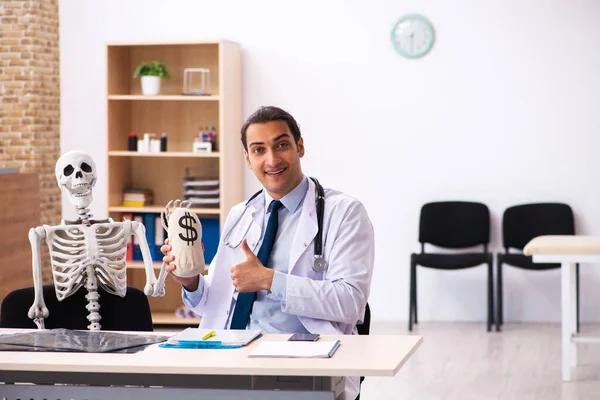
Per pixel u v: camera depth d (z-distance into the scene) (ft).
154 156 27.94
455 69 26.89
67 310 12.37
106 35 28.09
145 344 10.24
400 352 9.68
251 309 11.78
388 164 27.37
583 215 26.61
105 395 9.68
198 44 27.22
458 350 23.36
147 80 26.63
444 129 27.07
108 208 26.81
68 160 12.75
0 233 18.88
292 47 27.53
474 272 27.32
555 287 27.02
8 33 27.53
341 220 11.75
